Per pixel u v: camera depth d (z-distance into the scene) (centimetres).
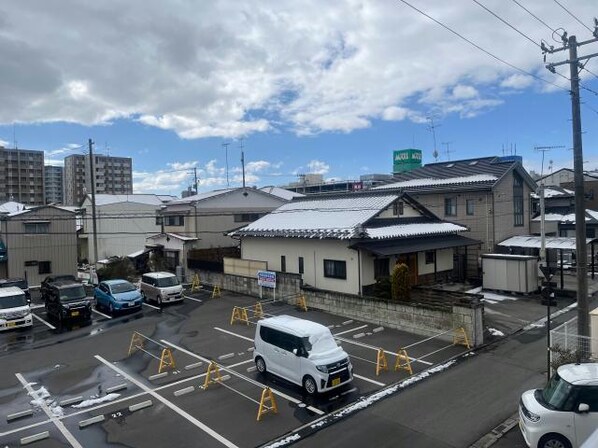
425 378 1220
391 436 911
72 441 923
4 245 2889
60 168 11694
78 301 2039
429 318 1603
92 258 4066
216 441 907
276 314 1975
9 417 1029
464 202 2842
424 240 2259
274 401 1073
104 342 1650
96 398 1135
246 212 3678
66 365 1405
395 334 1644
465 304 1499
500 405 1040
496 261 2255
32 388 1224
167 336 1698
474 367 1291
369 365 1322
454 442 884
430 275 2386
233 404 1077
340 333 1659
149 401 1094
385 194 2420
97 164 10838
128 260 3212
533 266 2200
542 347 1458
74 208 4434
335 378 1104
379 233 2055
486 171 2983
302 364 1128
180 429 960
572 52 1162
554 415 770
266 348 1251
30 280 2891
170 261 3259
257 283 2384
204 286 2762
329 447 874
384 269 2130
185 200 3644
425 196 3023
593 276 2552
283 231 2397
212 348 1525
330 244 2166
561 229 3334
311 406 1060
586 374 810
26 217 2888
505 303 2052
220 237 3519
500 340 1552
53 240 2967
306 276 2302
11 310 1867
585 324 1150
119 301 2111
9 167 9481
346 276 2092
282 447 880
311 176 8356
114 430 964
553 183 5044
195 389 1173
